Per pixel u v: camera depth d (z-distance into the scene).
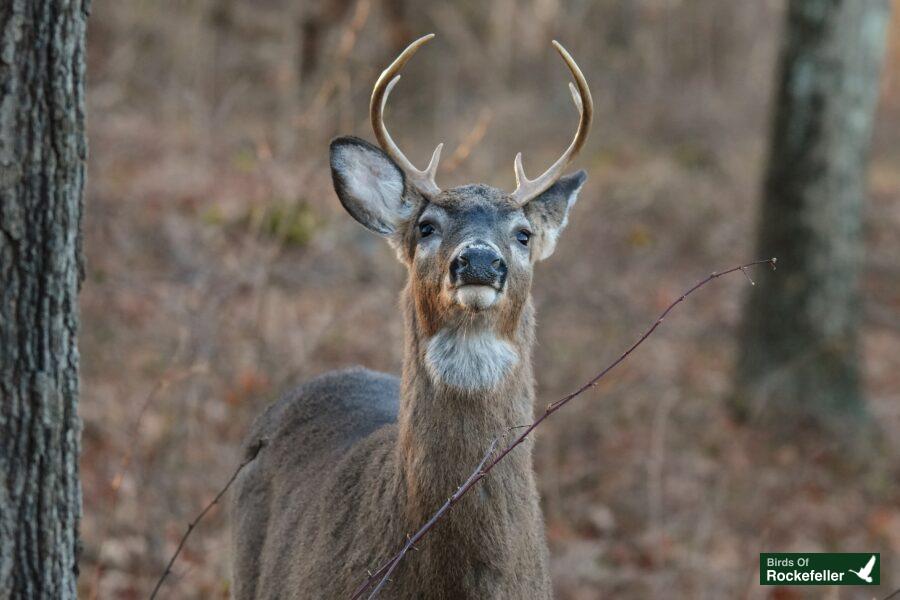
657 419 13.71
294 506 7.58
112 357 13.09
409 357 6.44
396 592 6.27
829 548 12.62
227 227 16.39
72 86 5.85
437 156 6.98
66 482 6.06
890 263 23.33
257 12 26.58
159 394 12.39
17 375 5.78
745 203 26.22
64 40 5.77
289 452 8.13
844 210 15.98
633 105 33.31
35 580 5.95
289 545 7.41
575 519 12.34
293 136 13.59
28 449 5.85
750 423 15.73
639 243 21.80
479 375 6.17
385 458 6.77
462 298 6.01
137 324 13.80
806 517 13.28
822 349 15.59
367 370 8.85
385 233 7.06
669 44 38.66
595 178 26.41
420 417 6.25
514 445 5.86
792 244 16.05
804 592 11.48
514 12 35.91
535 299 15.80
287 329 13.36
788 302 16.00
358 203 7.11
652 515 12.37
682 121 31.95
